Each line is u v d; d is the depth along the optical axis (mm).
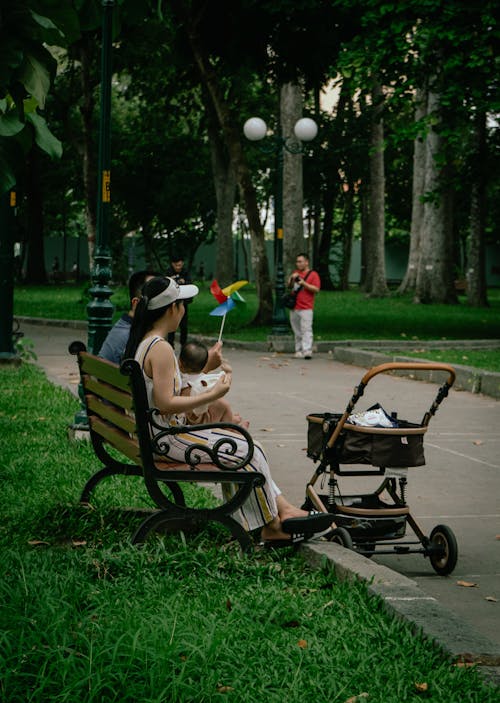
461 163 24750
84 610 4016
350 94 21703
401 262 78688
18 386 12242
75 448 8172
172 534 5734
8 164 4008
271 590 4535
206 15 22703
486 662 3844
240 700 3314
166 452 5062
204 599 4375
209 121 34469
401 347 19938
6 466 7254
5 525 5699
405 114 34438
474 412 11758
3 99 3936
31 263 56062
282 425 10570
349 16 21703
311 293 18281
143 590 4375
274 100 40250
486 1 18547
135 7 4645
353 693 3484
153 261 65562
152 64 27891
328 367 16812
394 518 5625
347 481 7867
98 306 8984
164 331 5332
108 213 9047
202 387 5387
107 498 6289
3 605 3895
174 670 3385
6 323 14484
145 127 49312
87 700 3207
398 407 12078
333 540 5629
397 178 59000
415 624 4113
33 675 3314
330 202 57688
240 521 5535
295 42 22859
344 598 4508
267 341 20094
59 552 4918
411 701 3463
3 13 3652
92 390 6039
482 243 37531
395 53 19828
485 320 28781
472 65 18531
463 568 5684
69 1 3826
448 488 7730
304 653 3750
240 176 23797
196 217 57406
